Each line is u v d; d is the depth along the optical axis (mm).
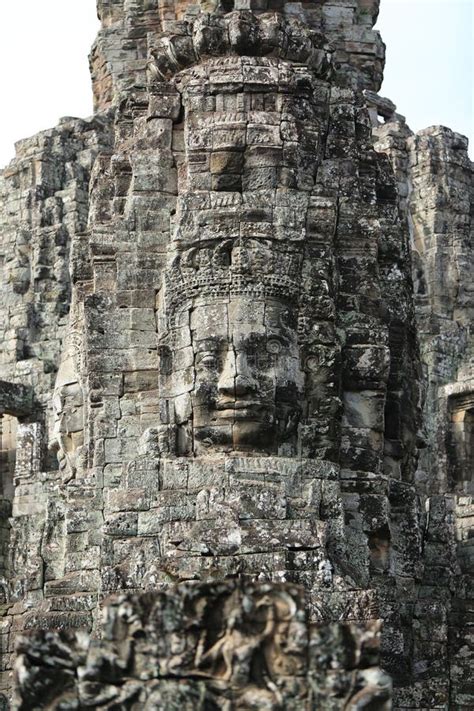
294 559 26891
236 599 17562
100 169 31266
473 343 55750
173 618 17516
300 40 30547
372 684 17250
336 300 29891
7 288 55812
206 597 17578
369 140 30953
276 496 27672
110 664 17391
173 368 29031
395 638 28531
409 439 31391
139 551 27672
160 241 30156
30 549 30812
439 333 55719
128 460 29484
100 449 29578
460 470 50938
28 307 55250
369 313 30047
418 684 29125
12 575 35938
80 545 29281
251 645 17422
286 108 29812
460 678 29750
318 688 17266
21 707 17219
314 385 29078
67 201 55906
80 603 28281
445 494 46125
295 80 29953
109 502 28203
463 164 58812
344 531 28125
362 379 29750
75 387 31297
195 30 30422
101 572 27609
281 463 28141
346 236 30203
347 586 26688
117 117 31828
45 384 52938
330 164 30469
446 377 53906
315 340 29109
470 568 39875
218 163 29469
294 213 29281
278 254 29047
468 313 57469
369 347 29844
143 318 29953
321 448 28906
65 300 55375
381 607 28594
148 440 29000
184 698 17297
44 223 55969
